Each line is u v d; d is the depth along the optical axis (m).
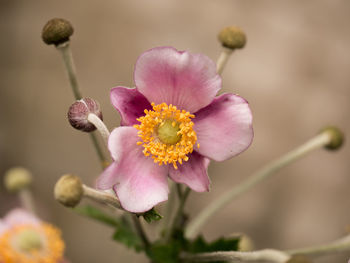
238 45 0.42
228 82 0.81
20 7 0.83
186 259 0.42
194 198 0.78
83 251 0.76
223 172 0.79
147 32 0.82
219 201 0.45
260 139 0.80
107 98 0.80
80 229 0.77
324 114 0.81
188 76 0.39
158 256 0.42
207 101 0.39
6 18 0.83
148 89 0.39
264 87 0.81
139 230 0.42
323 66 0.83
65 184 0.37
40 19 0.83
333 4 0.85
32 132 0.80
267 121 0.81
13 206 0.73
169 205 0.44
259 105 0.81
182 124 0.39
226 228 0.78
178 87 0.39
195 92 0.39
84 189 0.38
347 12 0.85
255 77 0.82
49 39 0.41
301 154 0.46
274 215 0.79
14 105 0.81
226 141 0.39
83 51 0.81
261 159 0.79
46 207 0.77
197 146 0.39
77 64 0.81
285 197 0.79
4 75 0.81
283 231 0.78
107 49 0.82
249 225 0.78
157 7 0.83
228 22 0.83
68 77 0.41
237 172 0.79
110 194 0.38
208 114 0.40
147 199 0.38
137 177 0.39
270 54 0.83
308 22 0.84
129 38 0.82
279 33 0.83
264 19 0.84
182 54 0.38
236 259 0.38
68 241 0.76
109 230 0.77
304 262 0.36
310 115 0.81
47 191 0.78
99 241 0.77
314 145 0.46
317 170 0.80
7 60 0.82
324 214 0.79
